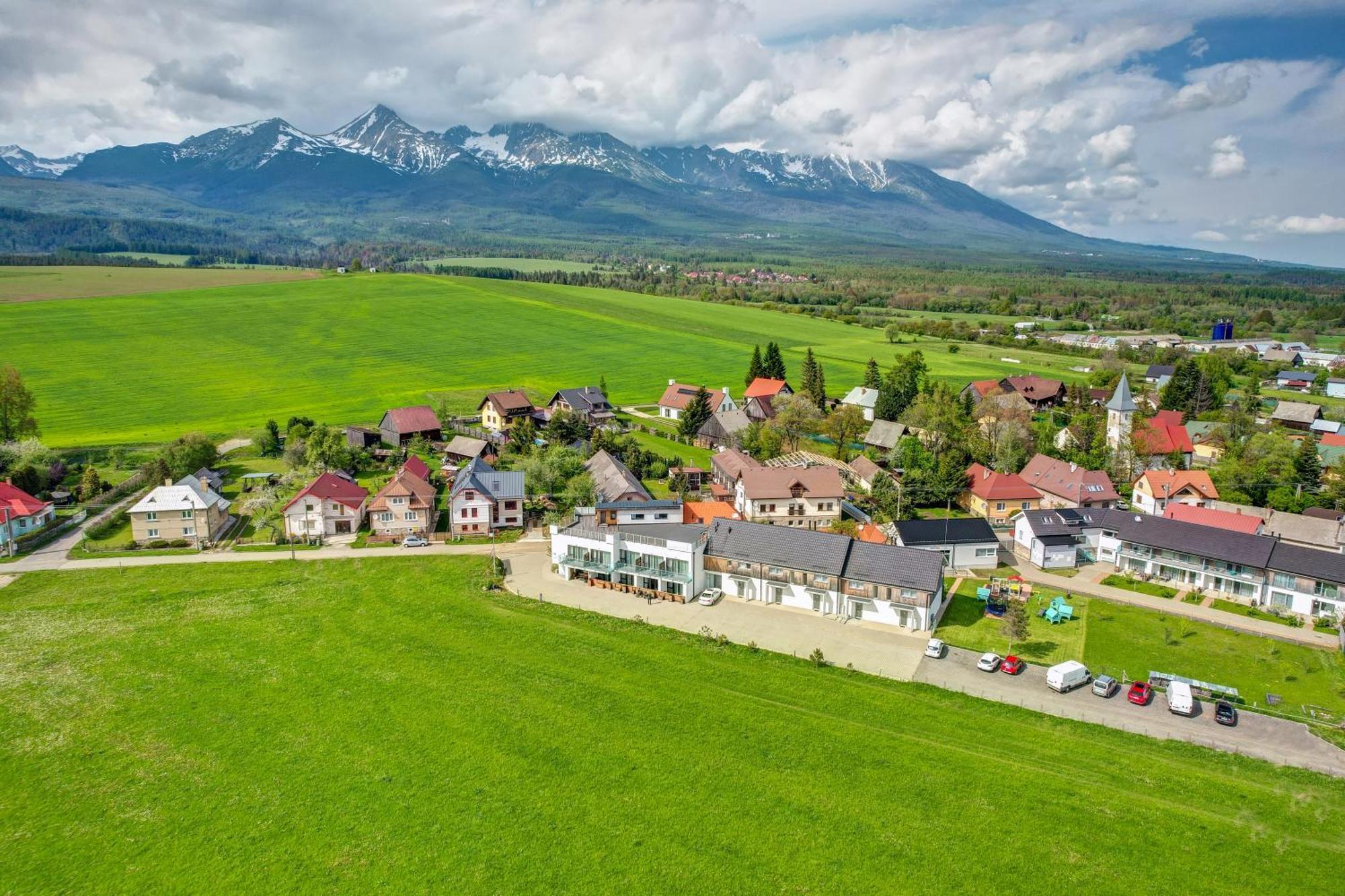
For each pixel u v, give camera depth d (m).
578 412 154.38
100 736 61.72
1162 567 95.94
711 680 70.94
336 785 56.34
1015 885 47.91
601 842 51.16
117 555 99.88
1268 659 76.12
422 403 188.00
